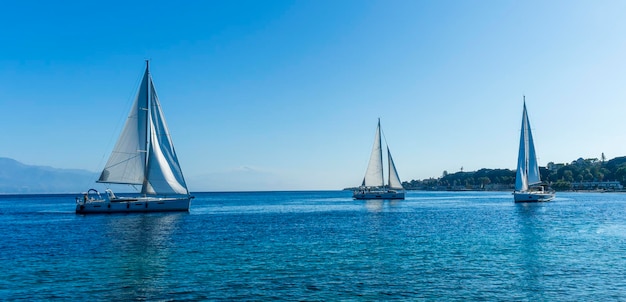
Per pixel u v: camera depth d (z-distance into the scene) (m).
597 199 150.25
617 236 41.84
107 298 21.58
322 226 54.59
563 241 38.66
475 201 144.75
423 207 102.31
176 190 70.69
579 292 22.30
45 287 23.48
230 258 31.25
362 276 25.58
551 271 26.58
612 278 24.88
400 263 29.11
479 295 21.84
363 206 110.62
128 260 30.70
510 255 31.75
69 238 42.59
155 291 22.69
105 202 69.25
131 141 68.44
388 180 127.06
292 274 26.12
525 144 103.62
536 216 68.19
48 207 116.31
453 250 34.12
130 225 55.38
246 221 62.84
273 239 41.50
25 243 39.34
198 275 25.97
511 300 21.09
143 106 68.94
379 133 123.88
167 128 70.50
